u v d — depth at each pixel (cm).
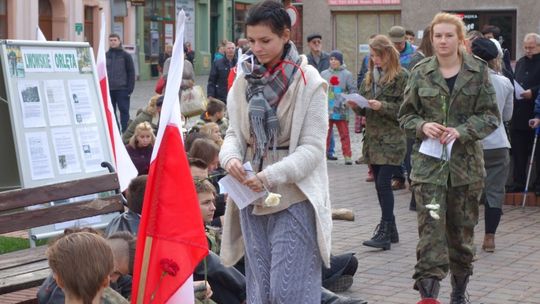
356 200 1207
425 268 657
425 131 660
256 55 491
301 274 487
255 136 489
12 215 661
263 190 480
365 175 1448
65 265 400
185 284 471
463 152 666
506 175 898
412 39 1753
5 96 894
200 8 4956
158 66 3988
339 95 1576
